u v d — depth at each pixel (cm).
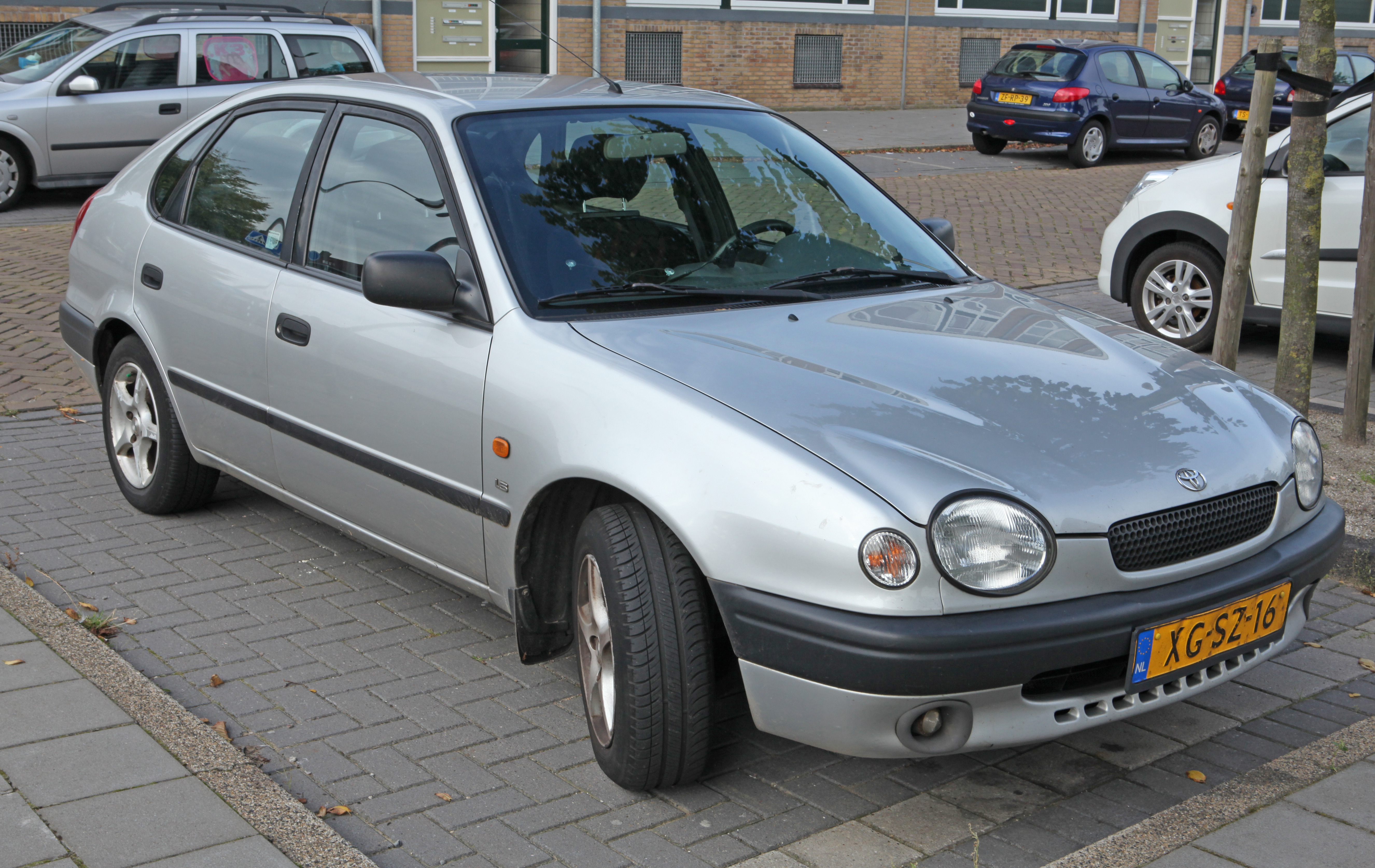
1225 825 303
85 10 1692
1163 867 286
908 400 312
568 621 360
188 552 483
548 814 314
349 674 388
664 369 319
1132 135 1894
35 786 303
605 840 304
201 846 282
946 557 273
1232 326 607
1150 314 852
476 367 348
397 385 373
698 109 437
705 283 373
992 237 1238
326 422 404
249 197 454
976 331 365
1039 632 277
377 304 374
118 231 513
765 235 402
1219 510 309
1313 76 552
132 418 518
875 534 273
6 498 536
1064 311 407
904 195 1488
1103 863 287
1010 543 278
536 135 392
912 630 271
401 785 326
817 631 277
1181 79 1966
